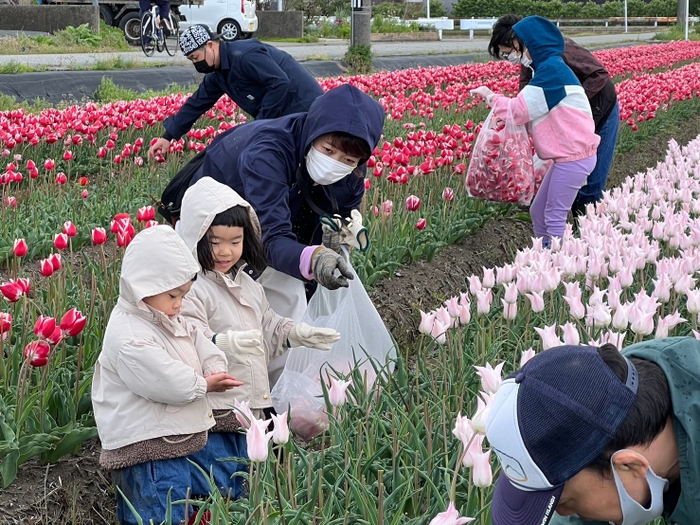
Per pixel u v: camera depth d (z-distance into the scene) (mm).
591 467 1732
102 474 3764
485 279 4270
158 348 3166
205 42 5977
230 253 3559
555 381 1710
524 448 1710
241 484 3572
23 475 3633
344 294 4133
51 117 8828
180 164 8977
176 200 4844
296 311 4141
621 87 13227
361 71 20594
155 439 3223
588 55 7438
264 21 34281
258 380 3604
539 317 4594
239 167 4023
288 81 5984
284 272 3873
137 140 7934
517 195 7043
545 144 6715
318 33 39625
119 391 3264
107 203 7176
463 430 2619
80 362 3795
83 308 4578
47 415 3701
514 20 6738
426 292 6070
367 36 20797
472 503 2854
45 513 3453
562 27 56500
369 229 6324
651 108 11602
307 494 3086
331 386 3295
